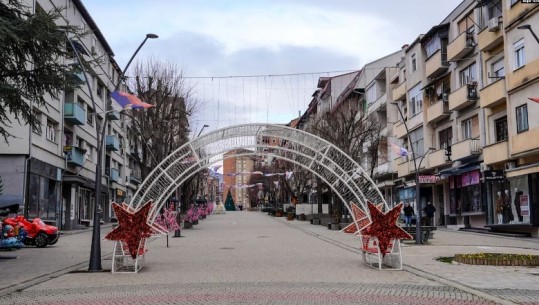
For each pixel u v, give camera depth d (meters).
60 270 15.21
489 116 31.16
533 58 26.06
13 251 21.41
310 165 17.80
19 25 13.29
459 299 10.04
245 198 164.88
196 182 58.91
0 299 10.36
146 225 14.66
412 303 9.61
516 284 11.81
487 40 30.52
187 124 42.16
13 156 30.05
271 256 18.81
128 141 61.72
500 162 29.25
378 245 14.83
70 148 37.91
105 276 13.85
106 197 52.16
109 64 50.16
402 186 46.34
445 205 38.59
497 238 26.50
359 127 42.50
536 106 25.67
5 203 28.98
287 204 76.31
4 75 14.17
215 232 35.88
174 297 10.37
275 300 9.91
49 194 34.94
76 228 40.34
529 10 26.17
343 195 17.48
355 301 9.81
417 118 41.31
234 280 12.72
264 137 17.50
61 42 14.62
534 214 26.20
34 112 16.08
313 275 13.63
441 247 21.83
